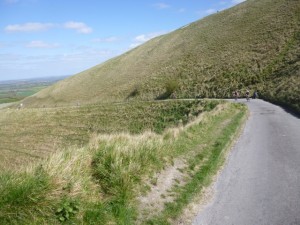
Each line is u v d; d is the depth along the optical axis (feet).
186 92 199.00
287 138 52.26
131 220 21.81
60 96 314.35
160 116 139.44
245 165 37.45
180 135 46.01
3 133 167.84
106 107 175.83
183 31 330.13
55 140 134.92
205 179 31.19
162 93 215.92
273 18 228.84
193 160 36.24
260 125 68.49
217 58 220.43
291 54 171.83
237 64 194.29
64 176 21.35
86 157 26.32
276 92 134.10
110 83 288.92
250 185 30.48
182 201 25.70
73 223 19.10
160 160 32.42
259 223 22.70
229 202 26.58
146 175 28.32
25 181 19.19
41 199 18.97
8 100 579.48
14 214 17.67
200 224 22.85
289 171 34.14
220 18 302.25
